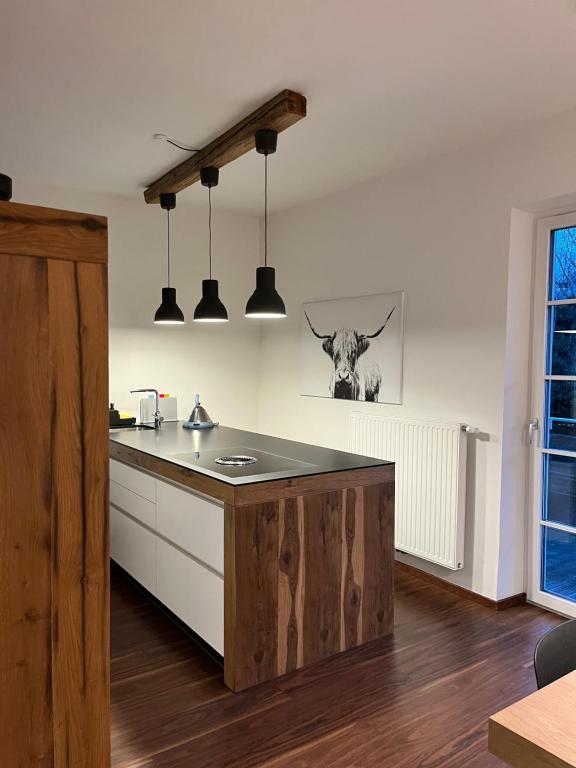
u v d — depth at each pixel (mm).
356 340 4043
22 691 1204
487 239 3135
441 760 1918
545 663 1164
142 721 2123
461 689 2340
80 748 1277
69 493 1231
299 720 2137
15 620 1188
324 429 4410
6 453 1160
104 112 2816
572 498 3039
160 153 3400
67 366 1215
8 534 1171
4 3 1915
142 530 3172
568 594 3076
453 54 2242
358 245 4027
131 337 4531
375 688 2346
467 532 3270
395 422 3617
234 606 2311
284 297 4836
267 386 5090
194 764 1896
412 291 3604
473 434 3234
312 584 2531
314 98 2639
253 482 2336
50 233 1184
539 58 2268
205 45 2186
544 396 3133
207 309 3447
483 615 3059
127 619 2980
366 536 2709
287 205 4625
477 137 3105
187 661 2564
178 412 4789
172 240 4664
